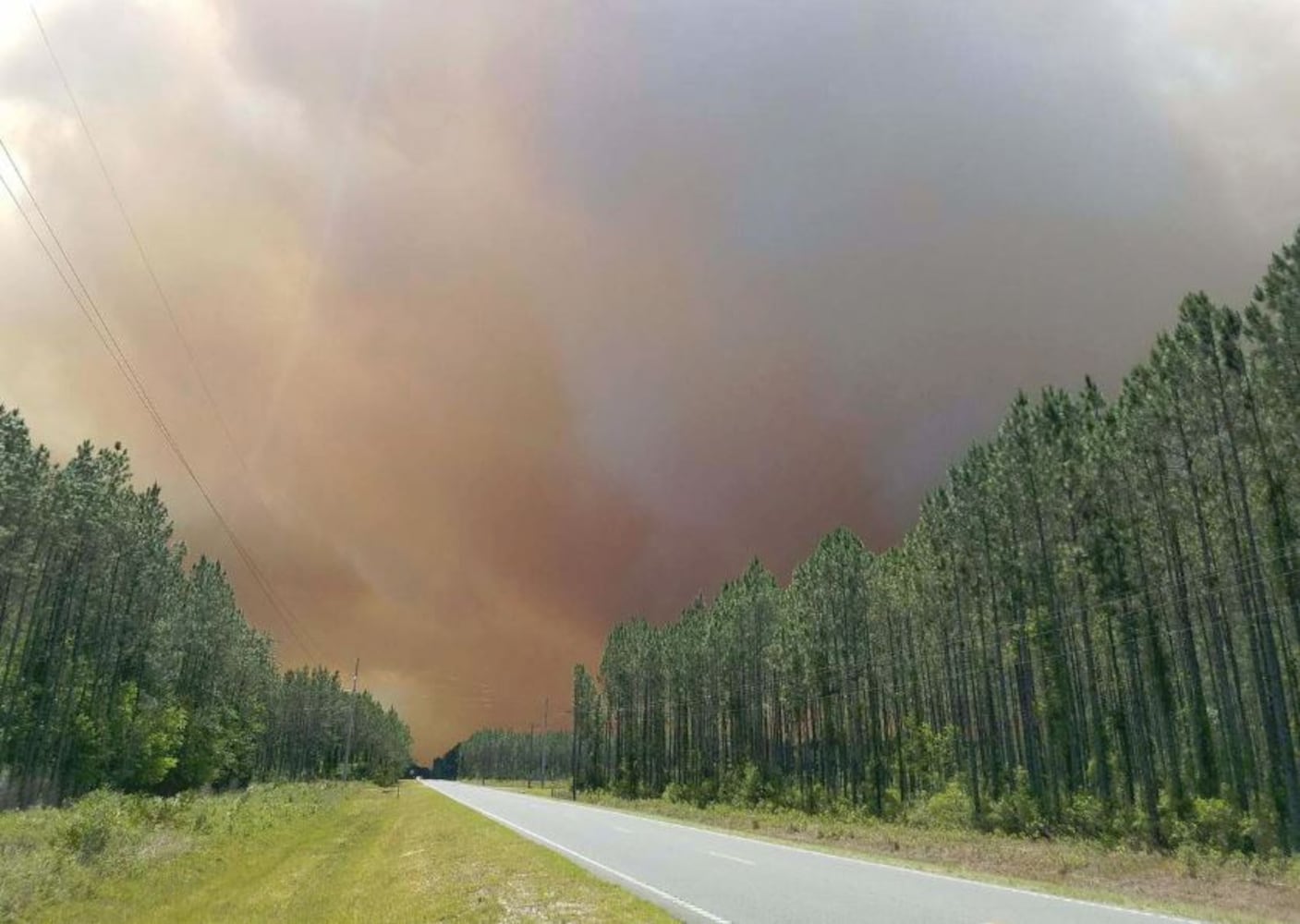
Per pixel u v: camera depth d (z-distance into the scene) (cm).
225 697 9462
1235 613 3647
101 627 6456
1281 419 3116
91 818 2488
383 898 1712
